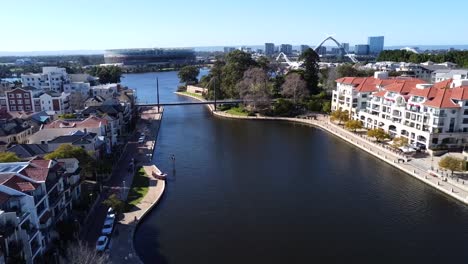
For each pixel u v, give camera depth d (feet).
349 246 197.06
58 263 167.84
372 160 345.31
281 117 548.72
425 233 210.59
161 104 585.22
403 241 202.08
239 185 282.15
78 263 160.66
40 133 315.58
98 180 269.44
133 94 586.45
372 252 191.42
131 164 307.78
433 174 290.35
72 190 218.59
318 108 564.30
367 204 248.32
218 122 530.27
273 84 632.79
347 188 276.21
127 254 181.47
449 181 276.21
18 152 255.91
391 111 394.93
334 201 253.03
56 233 184.03
